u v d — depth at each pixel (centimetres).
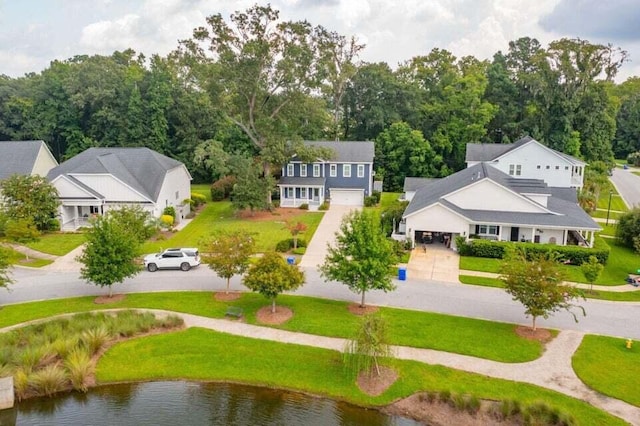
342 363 2244
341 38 7350
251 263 3086
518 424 1842
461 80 6850
